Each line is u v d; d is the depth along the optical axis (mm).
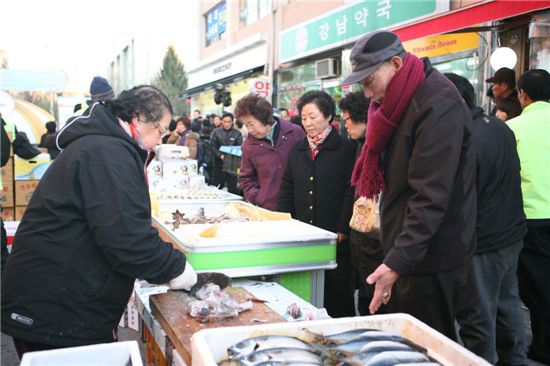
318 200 3072
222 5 17859
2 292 1808
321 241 2406
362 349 1271
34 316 1739
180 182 4871
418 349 1321
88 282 1762
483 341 2852
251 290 2256
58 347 1762
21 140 5707
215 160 9531
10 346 3639
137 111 1853
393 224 2098
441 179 1845
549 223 3242
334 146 3061
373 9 7441
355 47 2047
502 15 4426
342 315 3133
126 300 1888
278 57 12062
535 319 3400
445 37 6355
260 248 2295
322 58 9945
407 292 2045
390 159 2088
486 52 5566
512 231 2861
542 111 3246
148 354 2271
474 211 2029
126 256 1701
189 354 1505
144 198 1779
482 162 2725
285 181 3281
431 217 1846
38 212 1769
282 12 11820
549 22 4633
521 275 3420
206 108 19906
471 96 2861
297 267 2375
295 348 1276
